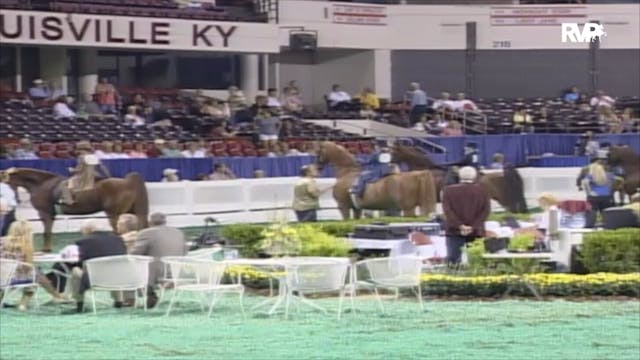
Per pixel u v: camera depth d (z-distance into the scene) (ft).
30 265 103.55
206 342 83.41
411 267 100.32
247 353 78.48
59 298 107.14
